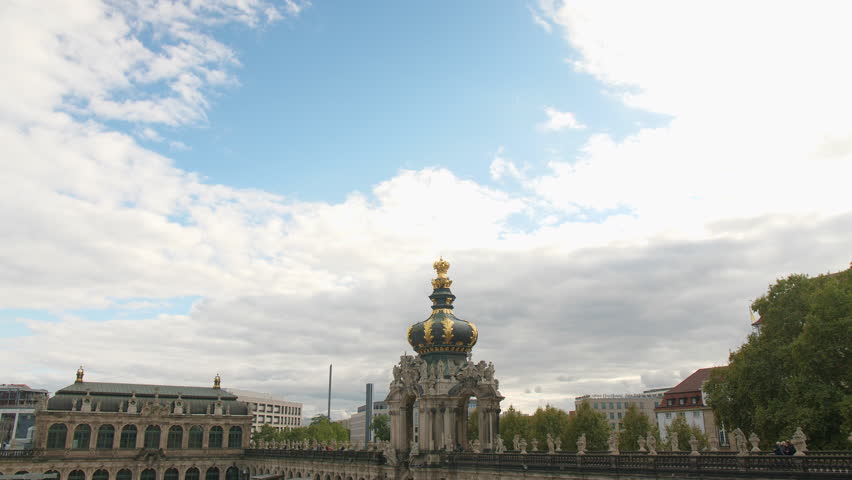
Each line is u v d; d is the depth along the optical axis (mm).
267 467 135500
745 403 85500
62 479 128750
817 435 70562
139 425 138625
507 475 69812
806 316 74375
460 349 90625
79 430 133125
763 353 81812
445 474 79500
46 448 129000
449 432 84125
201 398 151000
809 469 43938
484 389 86562
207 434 145375
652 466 54000
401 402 91938
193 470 142750
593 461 59469
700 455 51031
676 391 156250
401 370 92688
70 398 134875
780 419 73688
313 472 114875
